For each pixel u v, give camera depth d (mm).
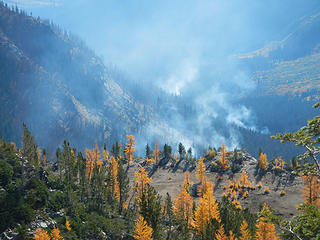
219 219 45500
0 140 54312
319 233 13492
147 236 38062
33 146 58688
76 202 48562
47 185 50125
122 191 61250
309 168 16578
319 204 44125
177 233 52219
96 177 62281
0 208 34406
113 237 43500
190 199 56094
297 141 16641
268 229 36000
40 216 37906
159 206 47250
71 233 38094
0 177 39594
